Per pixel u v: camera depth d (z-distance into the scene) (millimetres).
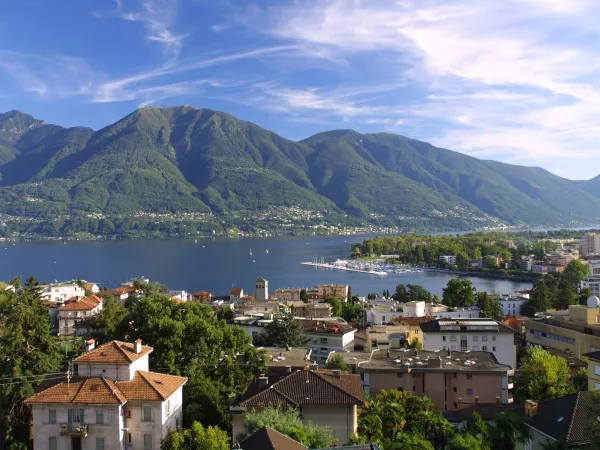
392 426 73812
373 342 161750
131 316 106500
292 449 50938
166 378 77688
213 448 66562
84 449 69812
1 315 105000
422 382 100375
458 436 64188
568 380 108375
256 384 83750
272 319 168875
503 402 96500
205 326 99125
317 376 79250
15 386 85500
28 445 82812
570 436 60000
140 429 71312
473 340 146500
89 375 74750
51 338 100188
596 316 148625
